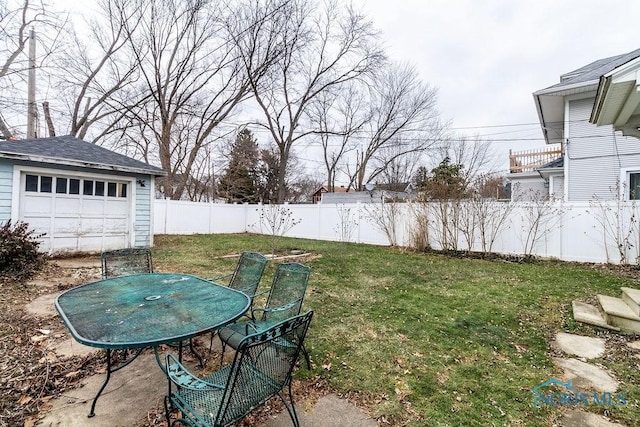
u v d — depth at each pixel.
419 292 4.77
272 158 23.95
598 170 9.74
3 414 1.96
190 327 1.84
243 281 3.56
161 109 15.45
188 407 1.58
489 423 1.94
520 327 3.46
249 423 1.93
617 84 3.46
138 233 8.66
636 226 6.45
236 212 15.16
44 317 3.53
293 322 1.66
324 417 1.99
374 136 24.56
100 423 1.90
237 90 17.00
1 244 5.32
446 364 2.66
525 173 13.80
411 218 9.66
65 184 7.46
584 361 2.74
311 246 10.07
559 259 7.35
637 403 2.14
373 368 2.58
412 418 1.98
